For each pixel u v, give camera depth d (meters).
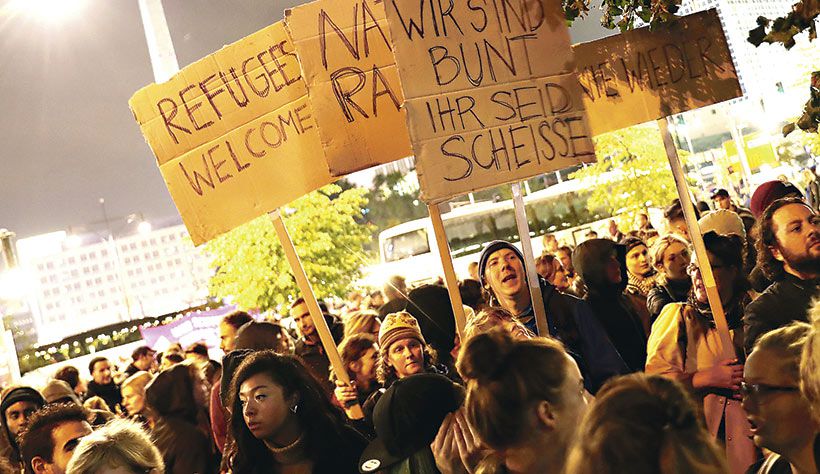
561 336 5.34
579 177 28.89
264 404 4.45
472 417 2.92
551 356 2.87
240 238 31.94
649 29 5.62
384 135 5.29
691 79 5.61
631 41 5.61
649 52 5.62
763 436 2.88
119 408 10.96
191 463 6.06
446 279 4.99
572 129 5.03
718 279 5.32
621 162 28.69
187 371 6.26
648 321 7.13
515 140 4.93
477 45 4.94
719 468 2.09
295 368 4.56
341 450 4.52
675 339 4.98
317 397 4.58
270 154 5.52
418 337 5.28
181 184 5.55
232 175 5.52
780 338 2.87
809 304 4.52
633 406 2.12
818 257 4.53
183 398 6.17
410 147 5.31
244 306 31.80
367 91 5.28
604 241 6.20
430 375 4.05
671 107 5.57
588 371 5.23
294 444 4.49
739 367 4.79
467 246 27.39
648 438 2.08
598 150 28.64
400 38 4.82
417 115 4.80
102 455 3.90
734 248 5.36
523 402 2.81
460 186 4.82
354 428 4.76
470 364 2.91
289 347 6.98
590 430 2.16
